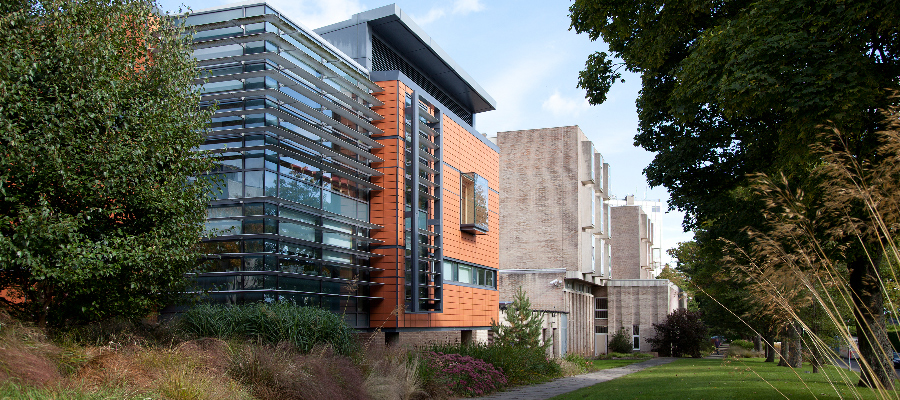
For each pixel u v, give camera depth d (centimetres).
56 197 1005
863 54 1070
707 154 1532
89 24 1048
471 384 1822
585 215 5172
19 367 744
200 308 1355
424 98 2405
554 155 5081
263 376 1097
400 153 2184
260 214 1672
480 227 2814
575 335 5091
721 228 1530
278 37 1708
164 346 1139
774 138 1363
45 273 941
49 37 1002
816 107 1055
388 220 2156
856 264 1280
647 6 1435
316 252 1884
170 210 1139
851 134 1090
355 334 1708
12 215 955
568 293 4950
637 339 6006
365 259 2156
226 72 1794
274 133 1738
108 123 1007
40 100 970
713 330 5550
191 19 1873
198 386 938
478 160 2970
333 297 1955
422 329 2312
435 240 2427
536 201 5059
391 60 2534
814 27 1077
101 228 1077
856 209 727
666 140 1602
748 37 1138
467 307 2753
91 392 782
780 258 719
